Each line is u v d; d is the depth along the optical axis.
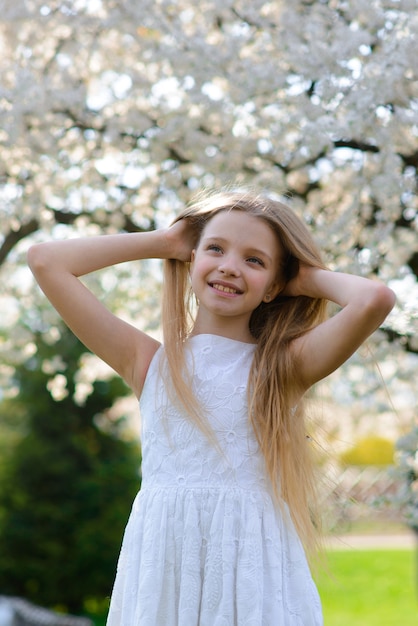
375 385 5.09
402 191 4.38
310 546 2.44
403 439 4.65
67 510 9.85
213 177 4.85
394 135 4.36
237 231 2.46
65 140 5.07
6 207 5.07
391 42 4.25
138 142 5.00
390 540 16.16
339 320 2.36
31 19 4.93
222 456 2.34
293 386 2.47
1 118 4.75
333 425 5.31
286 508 2.37
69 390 9.13
